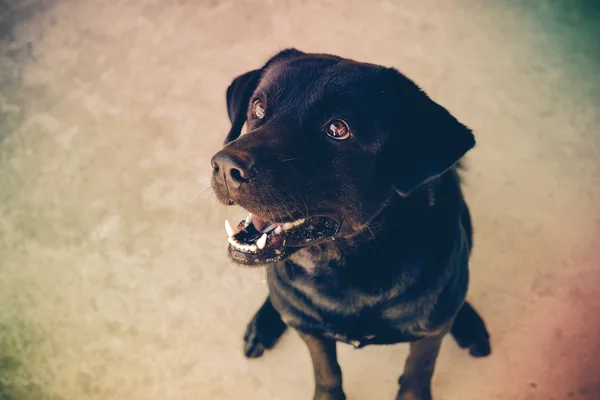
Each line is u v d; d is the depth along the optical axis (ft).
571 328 8.71
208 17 12.35
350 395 8.47
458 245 6.40
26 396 8.69
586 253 9.33
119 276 9.67
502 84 11.02
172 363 8.87
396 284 6.10
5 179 10.75
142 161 10.71
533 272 9.24
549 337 8.68
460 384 8.41
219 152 5.27
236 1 12.49
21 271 9.82
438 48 11.53
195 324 9.17
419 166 5.49
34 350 9.08
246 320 9.16
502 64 11.26
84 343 9.11
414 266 6.03
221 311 9.26
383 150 5.60
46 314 9.40
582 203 9.77
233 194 5.40
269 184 5.29
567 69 11.12
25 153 11.00
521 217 9.74
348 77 5.57
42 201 10.46
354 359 8.73
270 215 5.50
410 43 11.62
